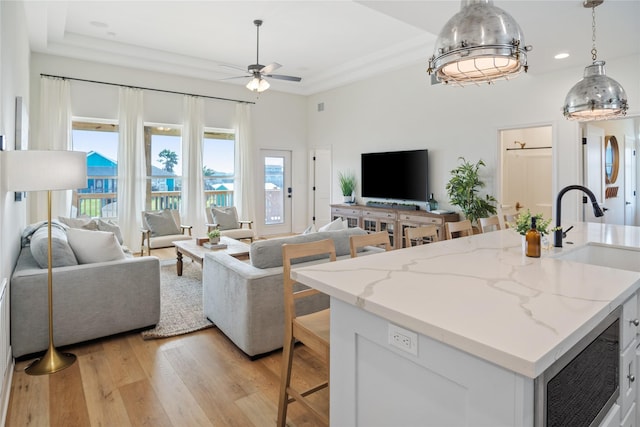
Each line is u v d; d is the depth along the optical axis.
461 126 5.69
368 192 7.05
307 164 8.70
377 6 3.04
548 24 3.23
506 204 6.09
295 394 1.89
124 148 6.28
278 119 8.20
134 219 6.38
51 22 4.89
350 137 7.54
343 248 3.24
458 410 1.02
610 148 5.58
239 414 2.10
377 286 1.42
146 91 6.54
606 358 1.26
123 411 2.12
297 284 2.89
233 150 7.68
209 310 3.32
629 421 1.44
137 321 3.13
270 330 2.77
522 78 5.00
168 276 4.89
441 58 1.68
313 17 4.94
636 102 4.07
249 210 7.71
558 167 4.73
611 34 3.47
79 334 2.86
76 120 6.05
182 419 2.06
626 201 6.20
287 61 6.81
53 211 5.65
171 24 5.16
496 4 2.86
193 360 2.72
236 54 6.41
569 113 2.69
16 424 2.00
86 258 3.08
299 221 8.66
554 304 1.21
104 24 5.19
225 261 3.08
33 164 2.34
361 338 1.32
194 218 7.01
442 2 2.95
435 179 6.07
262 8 4.70
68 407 2.15
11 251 2.82
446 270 1.68
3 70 2.41
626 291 1.37
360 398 1.33
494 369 0.93
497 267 1.74
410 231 2.53
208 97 7.21
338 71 7.18
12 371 2.49
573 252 2.25
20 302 2.62
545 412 0.94
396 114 6.62
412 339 1.13
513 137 6.12
